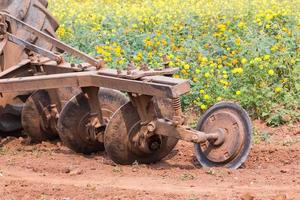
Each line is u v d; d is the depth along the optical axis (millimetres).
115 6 20344
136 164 9289
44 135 10633
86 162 9469
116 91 9820
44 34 10219
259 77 12266
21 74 10438
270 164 9414
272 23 15250
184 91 8625
